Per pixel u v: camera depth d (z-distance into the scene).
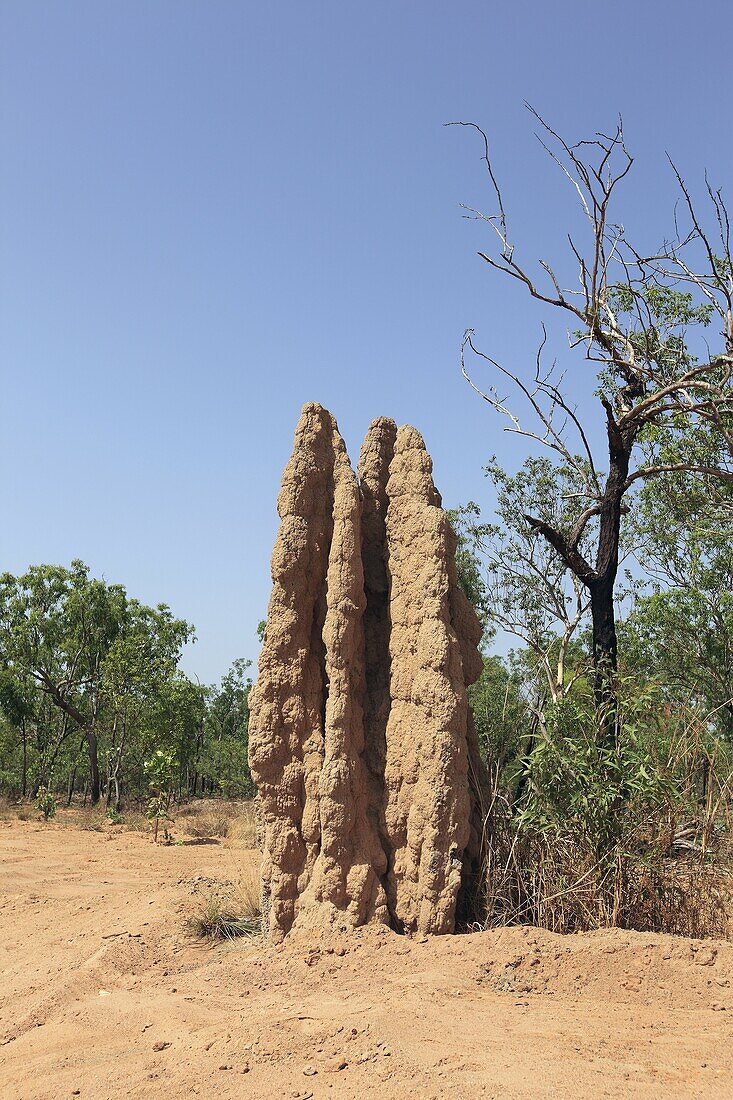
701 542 21.61
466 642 10.38
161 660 40.75
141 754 35.38
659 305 16.02
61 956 10.00
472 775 10.09
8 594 40.19
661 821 9.03
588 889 8.96
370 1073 5.71
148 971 9.12
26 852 19.83
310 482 10.47
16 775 43.09
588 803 8.88
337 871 9.17
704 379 14.94
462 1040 6.16
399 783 9.52
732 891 9.30
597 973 7.54
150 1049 6.72
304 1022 6.70
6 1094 6.34
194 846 21.50
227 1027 6.80
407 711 9.69
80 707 43.19
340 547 10.02
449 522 10.10
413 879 9.23
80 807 36.69
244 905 11.02
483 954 8.00
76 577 41.34
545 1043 6.07
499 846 9.61
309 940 8.80
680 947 7.77
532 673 13.29
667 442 19.58
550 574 20.58
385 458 11.40
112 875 16.59
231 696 49.38
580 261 12.54
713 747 9.82
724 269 12.98
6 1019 8.13
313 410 10.70
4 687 38.66
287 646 10.04
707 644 20.48
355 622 9.84
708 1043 6.07
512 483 21.25
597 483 13.33
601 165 11.98
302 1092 5.57
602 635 11.56
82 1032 7.30
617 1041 6.14
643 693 9.71
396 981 7.62
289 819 9.72
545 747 9.27
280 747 9.84
